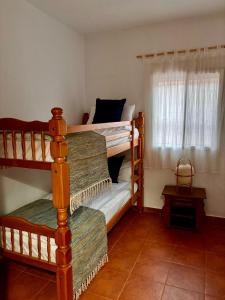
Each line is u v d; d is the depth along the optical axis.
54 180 1.59
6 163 1.81
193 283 2.03
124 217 3.37
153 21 3.04
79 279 1.85
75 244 1.80
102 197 2.61
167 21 3.05
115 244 2.66
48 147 1.66
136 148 3.34
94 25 3.14
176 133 3.14
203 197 2.84
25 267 2.29
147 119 3.29
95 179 2.01
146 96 3.25
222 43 2.88
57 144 1.53
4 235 1.97
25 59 2.48
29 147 1.73
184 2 2.55
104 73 3.51
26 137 1.77
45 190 2.83
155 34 3.16
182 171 3.01
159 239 2.77
